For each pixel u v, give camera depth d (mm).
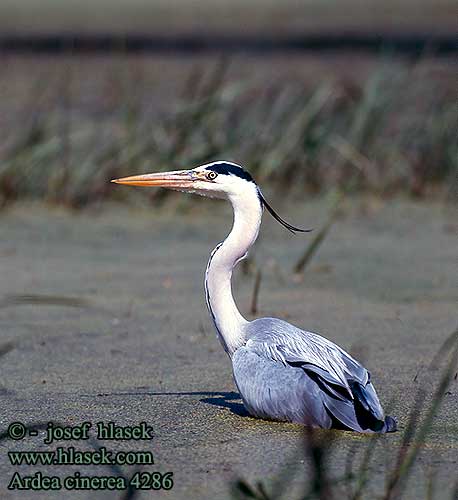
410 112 24047
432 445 8023
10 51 36438
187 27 44375
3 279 14406
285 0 52688
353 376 8055
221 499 7035
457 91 22938
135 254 15992
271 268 15180
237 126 19609
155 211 19109
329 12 48781
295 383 8117
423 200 20188
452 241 16953
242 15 48406
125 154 19531
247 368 8469
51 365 10648
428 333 11883
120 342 11555
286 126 20219
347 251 16250
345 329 12062
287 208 19359
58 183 19484
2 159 20609
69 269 15008
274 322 8820
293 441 8008
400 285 14164
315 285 14203
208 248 16453
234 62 32938
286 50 36500
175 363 10695
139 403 9188
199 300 13445
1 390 9727
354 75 29859
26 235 17234
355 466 7543
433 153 21109
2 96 27703
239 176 9086
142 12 49688
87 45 37812
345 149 20453
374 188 20422
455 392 9578
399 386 9797
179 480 7355
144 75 30344
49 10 50188
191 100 19766
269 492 7078
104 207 19297
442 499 7066
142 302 13305
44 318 12609
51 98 27109
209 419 8633
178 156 18797
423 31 41406
